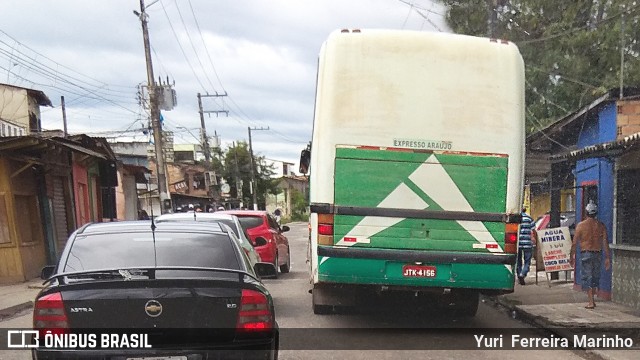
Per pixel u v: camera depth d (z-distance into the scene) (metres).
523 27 18.56
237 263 5.36
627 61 16.98
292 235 41.84
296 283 14.12
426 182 7.58
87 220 23.39
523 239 13.21
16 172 15.05
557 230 12.95
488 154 7.61
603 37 17.27
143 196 42.91
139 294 4.55
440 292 7.69
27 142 14.52
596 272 9.89
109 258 5.28
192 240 5.57
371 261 7.53
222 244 5.56
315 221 7.68
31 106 27.69
